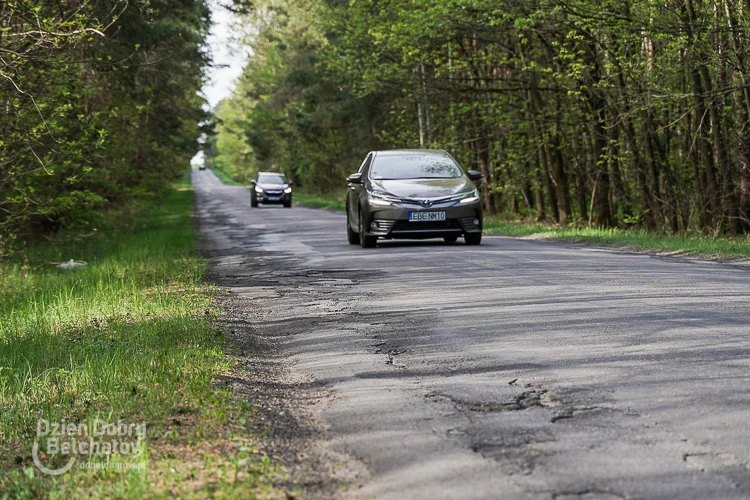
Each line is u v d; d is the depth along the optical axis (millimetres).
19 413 5461
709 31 18141
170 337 7863
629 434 4328
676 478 3682
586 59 24031
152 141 36219
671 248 16438
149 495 3701
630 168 25500
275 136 80250
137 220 36375
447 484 3727
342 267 13914
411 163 18297
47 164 15234
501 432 4453
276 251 18406
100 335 8297
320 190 74312
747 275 11125
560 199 29734
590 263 13203
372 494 3684
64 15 13320
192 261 16688
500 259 14086
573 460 3959
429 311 8859
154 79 25625
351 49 30578
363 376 6078
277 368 6699
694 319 7590
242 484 3785
